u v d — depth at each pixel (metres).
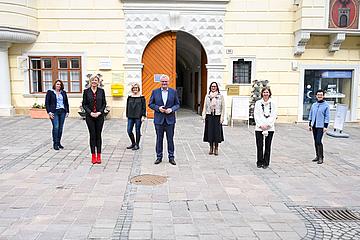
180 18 14.41
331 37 14.44
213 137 8.83
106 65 14.52
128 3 14.25
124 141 10.34
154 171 7.33
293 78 14.87
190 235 4.49
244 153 9.16
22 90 14.73
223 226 4.78
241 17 14.54
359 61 14.94
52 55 14.52
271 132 7.74
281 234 4.57
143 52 14.68
